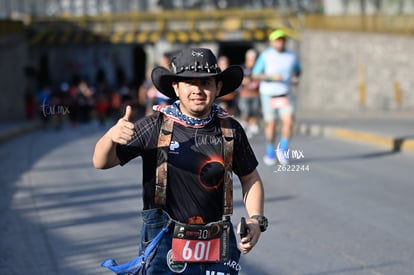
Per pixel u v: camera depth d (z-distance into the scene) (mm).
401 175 38969
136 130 11812
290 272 20156
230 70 11797
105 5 110500
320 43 102938
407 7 104688
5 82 94750
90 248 22859
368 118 85125
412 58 102750
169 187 11781
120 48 131000
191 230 11727
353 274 19953
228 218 11914
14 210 29141
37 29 101125
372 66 103125
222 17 101375
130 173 39438
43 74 117438
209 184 11773
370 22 102938
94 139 64188
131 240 23828
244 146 12242
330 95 103688
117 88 111312
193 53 11734
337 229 25547
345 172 39906
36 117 97500
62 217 27609
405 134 57531
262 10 102188
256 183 12492
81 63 124812
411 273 20031
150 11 110625
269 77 40188
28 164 45000
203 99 11680
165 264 11758
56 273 20141
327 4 108062
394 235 24641
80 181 36812
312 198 31688
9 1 108750
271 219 27266
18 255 22047
